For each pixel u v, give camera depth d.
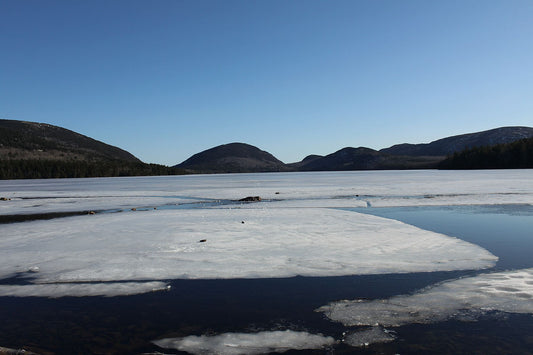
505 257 10.70
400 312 7.13
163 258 10.95
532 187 35.97
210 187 51.16
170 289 8.56
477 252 11.17
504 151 116.94
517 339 6.02
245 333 6.45
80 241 13.62
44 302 7.93
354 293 8.12
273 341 6.15
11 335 6.45
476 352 5.64
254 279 9.13
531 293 7.87
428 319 6.82
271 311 7.30
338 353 5.73
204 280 9.11
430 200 26.95
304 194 34.69
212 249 11.89
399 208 22.83
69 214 22.64
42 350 5.92
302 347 5.93
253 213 20.50
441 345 5.88
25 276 9.61
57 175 129.50
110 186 60.38
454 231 14.70
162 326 6.75
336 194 34.12
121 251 11.89
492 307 7.24
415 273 9.35
